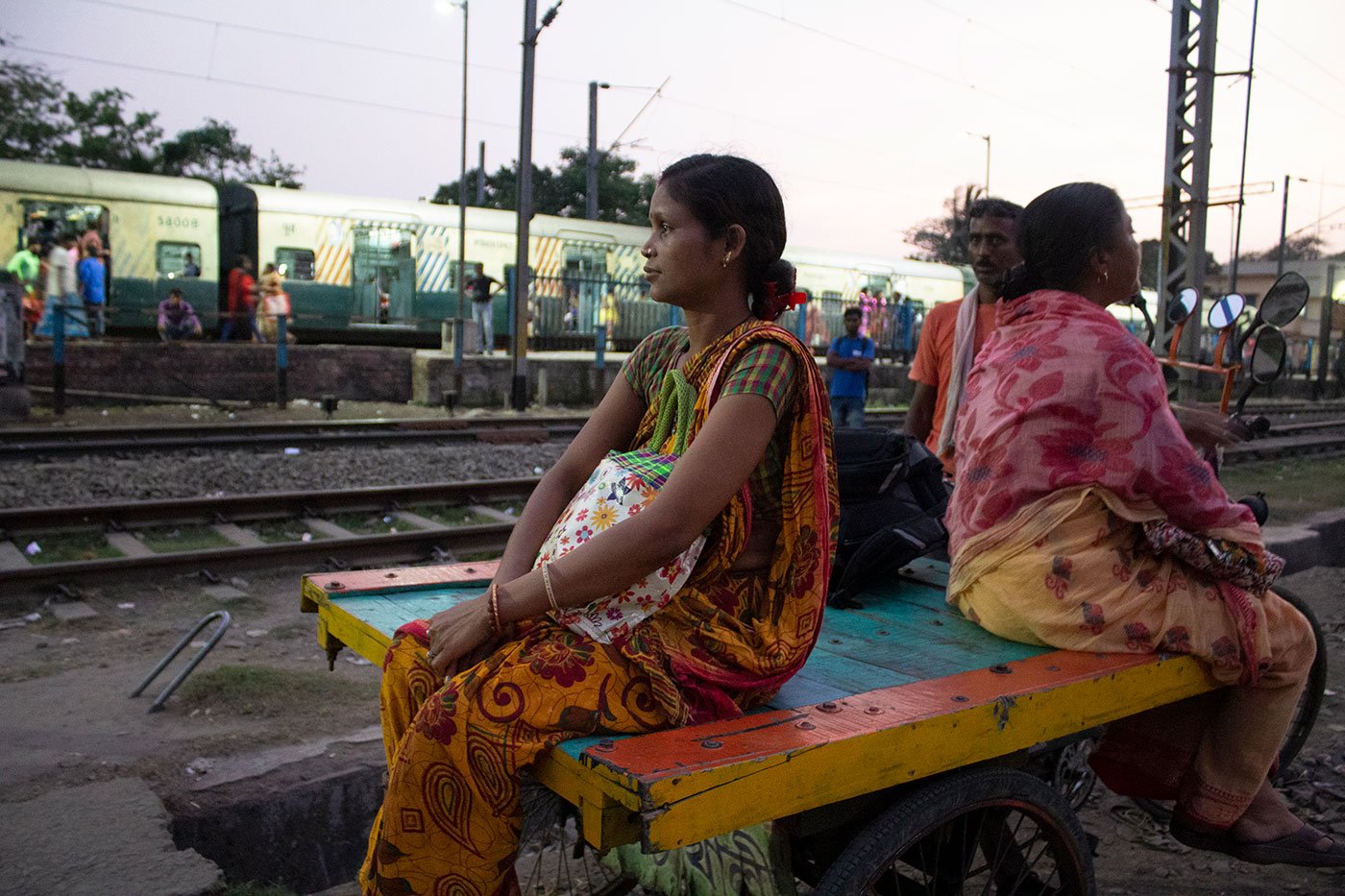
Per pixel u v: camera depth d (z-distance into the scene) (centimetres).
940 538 266
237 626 473
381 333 1881
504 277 1994
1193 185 1385
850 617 254
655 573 174
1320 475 1142
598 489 182
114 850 265
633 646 170
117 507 636
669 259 189
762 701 187
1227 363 328
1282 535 656
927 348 407
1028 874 226
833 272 2284
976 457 241
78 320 1279
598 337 1667
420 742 165
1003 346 247
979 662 216
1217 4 1353
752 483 189
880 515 277
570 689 164
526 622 180
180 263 1697
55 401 1200
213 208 1709
